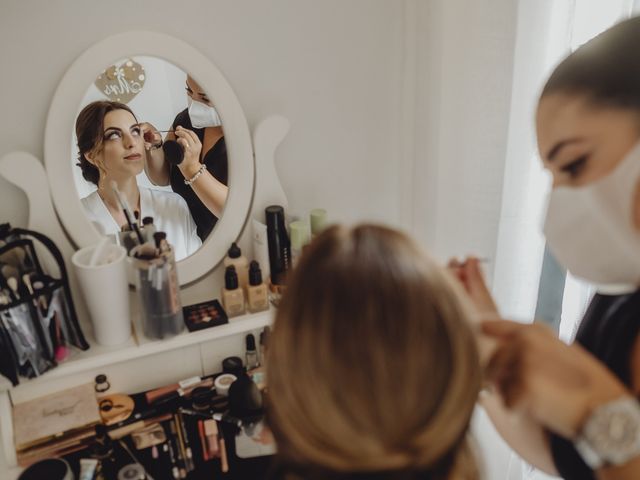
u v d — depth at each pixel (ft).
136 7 3.07
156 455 3.28
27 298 2.99
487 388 1.59
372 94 3.87
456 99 3.66
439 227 4.00
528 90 3.69
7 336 2.98
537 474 4.79
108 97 3.10
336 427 1.17
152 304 3.29
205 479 3.19
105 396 3.56
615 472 1.40
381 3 3.66
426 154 3.85
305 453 1.23
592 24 3.65
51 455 3.22
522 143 3.81
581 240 1.75
